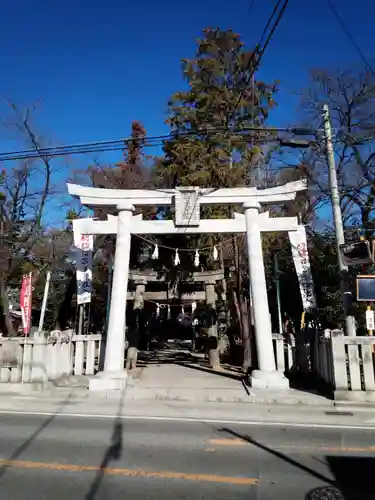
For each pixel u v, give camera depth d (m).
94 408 9.52
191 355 22.50
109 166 23.08
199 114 19.98
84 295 15.82
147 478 4.94
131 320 16.95
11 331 20.25
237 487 4.68
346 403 9.84
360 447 6.40
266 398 10.29
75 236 16.19
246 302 16.09
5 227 20.97
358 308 15.65
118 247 12.55
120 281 12.24
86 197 12.76
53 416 8.56
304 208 22.48
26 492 4.47
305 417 8.74
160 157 22.78
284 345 14.48
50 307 25.62
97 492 4.49
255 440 6.80
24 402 10.04
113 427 7.61
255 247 12.48
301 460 5.71
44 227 21.69
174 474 5.09
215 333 17.28
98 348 14.65
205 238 18.33
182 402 10.25
